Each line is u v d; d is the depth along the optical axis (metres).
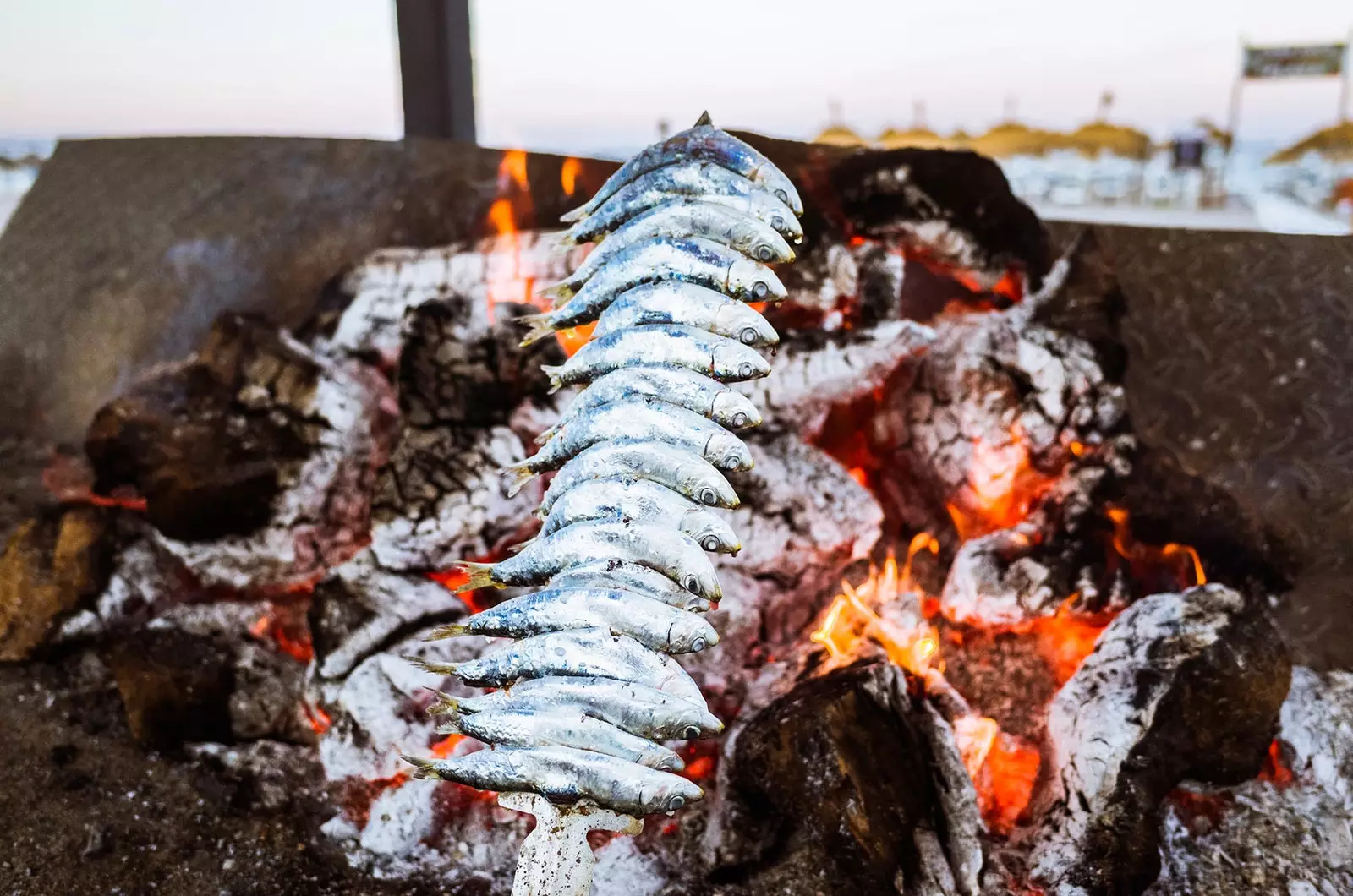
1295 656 0.96
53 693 0.98
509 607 0.53
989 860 0.76
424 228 1.47
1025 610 0.92
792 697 0.76
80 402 1.49
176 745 0.89
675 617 0.51
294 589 1.02
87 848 0.81
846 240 1.06
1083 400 0.98
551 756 0.50
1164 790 0.74
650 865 0.76
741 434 0.97
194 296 1.51
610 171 1.45
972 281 1.12
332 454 0.99
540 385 0.97
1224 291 1.25
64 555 1.02
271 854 0.81
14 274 1.61
